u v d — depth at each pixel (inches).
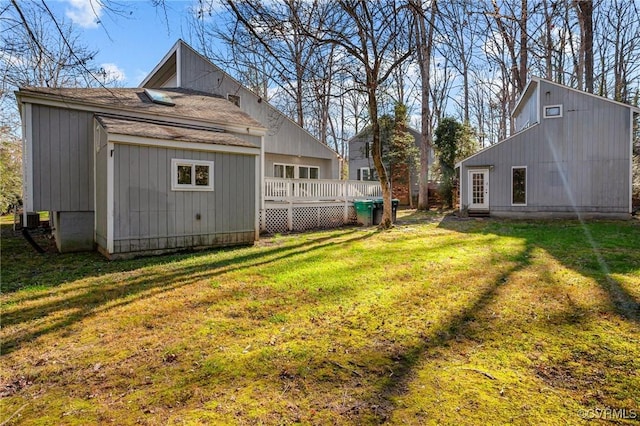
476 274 191.9
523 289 162.1
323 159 613.6
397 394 83.2
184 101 403.9
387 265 219.0
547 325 121.8
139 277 201.0
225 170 301.7
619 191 491.2
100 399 83.7
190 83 496.4
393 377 90.9
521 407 77.3
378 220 495.5
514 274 189.5
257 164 322.3
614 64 653.9
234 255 263.1
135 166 257.3
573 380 88.0
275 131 540.1
